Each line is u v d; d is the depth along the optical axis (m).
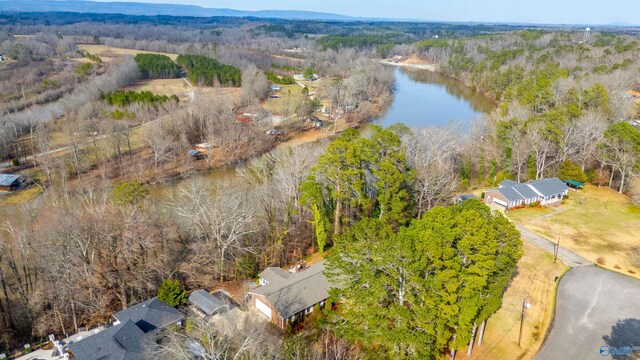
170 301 46.72
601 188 78.69
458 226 36.84
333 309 45.75
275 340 40.44
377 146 56.12
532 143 79.38
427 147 75.50
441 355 39.19
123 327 40.94
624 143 73.06
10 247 52.16
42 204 71.06
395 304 34.84
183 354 34.47
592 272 53.53
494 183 80.81
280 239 57.25
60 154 91.56
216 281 53.62
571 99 97.00
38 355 42.25
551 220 66.56
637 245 59.56
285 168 65.25
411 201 58.44
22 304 48.66
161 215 57.06
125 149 96.75
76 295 46.31
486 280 36.22
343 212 60.50
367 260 36.72
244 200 58.94
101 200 67.12
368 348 39.44
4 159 92.19
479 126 93.44
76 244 47.00
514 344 41.75
